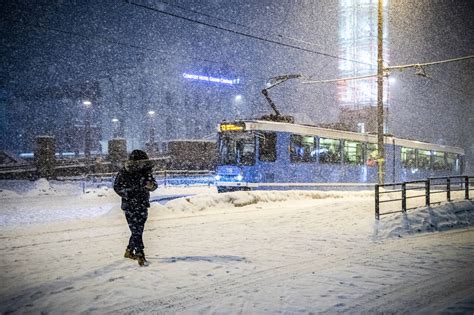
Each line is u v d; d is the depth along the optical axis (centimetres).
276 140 2044
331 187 2302
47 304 516
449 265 696
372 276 625
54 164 3291
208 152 4116
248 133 1994
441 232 1078
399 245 880
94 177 3341
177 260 731
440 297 526
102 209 1748
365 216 1242
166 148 4797
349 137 2459
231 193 1695
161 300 525
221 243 890
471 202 1402
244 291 556
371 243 897
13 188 2762
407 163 2978
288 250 818
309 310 479
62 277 630
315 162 2222
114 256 771
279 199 1834
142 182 711
